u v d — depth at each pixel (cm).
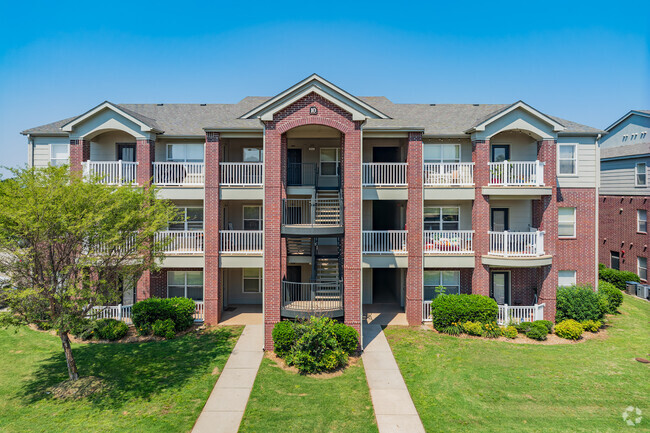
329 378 1358
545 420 1100
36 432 1033
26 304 1214
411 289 1927
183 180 1983
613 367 1437
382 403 1193
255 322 1958
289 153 2205
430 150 2084
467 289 2073
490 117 1881
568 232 2058
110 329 1681
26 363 1447
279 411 1146
